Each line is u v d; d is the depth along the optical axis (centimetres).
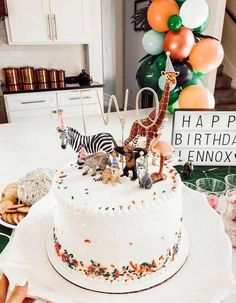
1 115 297
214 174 132
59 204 73
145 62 192
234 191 102
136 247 69
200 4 161
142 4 436
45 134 175
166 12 163
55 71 317
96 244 69
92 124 188
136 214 67
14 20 297
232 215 94
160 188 76
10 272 70
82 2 316
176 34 163
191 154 135
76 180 81
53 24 312
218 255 76
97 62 361
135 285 69
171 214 72
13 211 98
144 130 84
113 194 73
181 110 127
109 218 66
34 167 133
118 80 541
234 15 381
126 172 81
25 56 335
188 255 77
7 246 81
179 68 168
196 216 92
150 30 183
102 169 83
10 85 313
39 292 64
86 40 333
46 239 84
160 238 71
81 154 89
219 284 67
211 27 297
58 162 138
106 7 519
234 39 390
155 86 186
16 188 109
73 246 73
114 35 514
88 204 69
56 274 73
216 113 127
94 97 322
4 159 142
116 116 204
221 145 133
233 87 404
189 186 117
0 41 319
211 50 163
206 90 167
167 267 74
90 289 68
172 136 132
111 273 71
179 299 64
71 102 316
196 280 69
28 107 302
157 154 86
